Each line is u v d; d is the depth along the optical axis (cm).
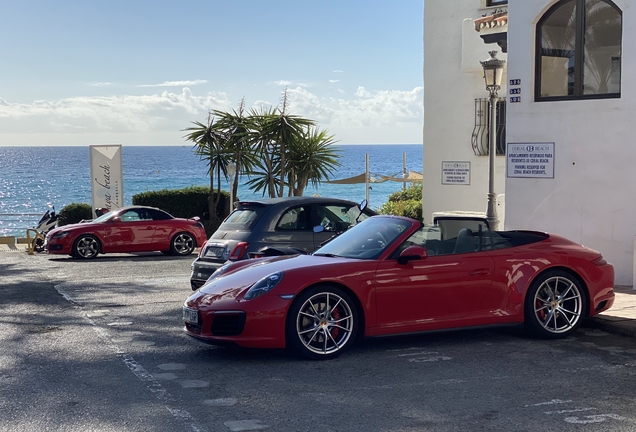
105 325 866
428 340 766
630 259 1076
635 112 1055
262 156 2514
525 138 1188
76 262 1728
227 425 488
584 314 781
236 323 663
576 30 1122
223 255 992
